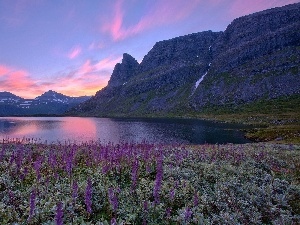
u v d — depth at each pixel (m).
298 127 125.06
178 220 12.91
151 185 15.98
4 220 11.10
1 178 15.70
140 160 20.92
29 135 128.62
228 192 17.09
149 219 12.80
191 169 20.86
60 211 9.01
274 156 30.30
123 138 112.81
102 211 13.15
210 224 13.30
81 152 24.06
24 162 19.89
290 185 20.00
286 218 14.87
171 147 30.11
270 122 177.25
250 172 22.19
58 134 134.25
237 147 38.06
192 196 15.61
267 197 17.36
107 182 16.00
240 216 14.46
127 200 14.09
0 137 115.69
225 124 183.75
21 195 13.80
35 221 11.28
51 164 18.41
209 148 34.62
